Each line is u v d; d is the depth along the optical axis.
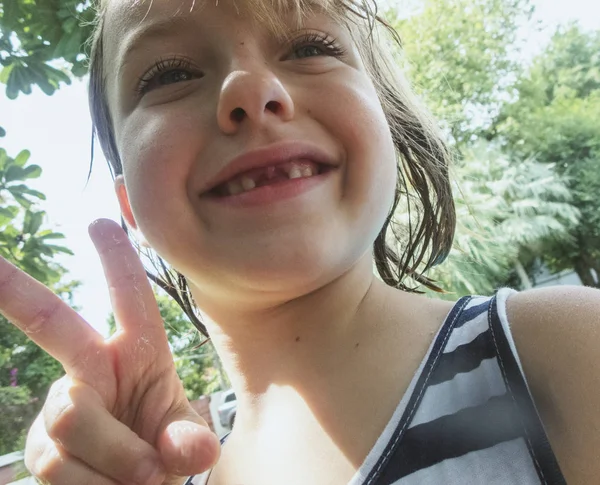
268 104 0.17
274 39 0.19
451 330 0.18
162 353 0.16
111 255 0.17
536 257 2.45
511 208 2.06
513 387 0.15
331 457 0.16
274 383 0.19
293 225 0.16
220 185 0.17
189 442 0.13
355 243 0.17
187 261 0.18
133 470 0.13
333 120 0.18
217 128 0.17
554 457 0.14
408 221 0.30
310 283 0.17
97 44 0.27
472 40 2.36
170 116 0.18
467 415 0.15
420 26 2.21
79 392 0.14
